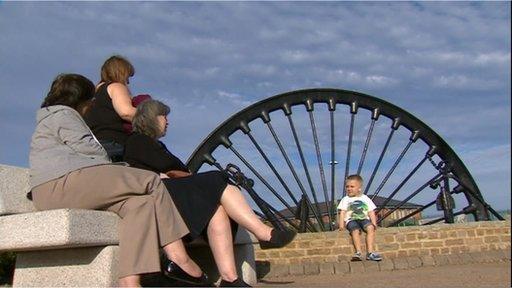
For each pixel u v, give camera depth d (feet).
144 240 12.68
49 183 13.25
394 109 44.57
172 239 13.32
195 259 17.22
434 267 28.66
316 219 43.09
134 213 12.85
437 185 41.16
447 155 43.60
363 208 31.42
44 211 12.66
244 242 17.69
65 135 13.56
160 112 16.20
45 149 13.58
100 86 17.52
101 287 13.06
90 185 13.03
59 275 13.74
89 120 17.01
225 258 14.25
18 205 14.30
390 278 22.72
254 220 14.40
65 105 14.35
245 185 18.49
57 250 13.84
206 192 14.29
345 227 31.73
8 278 26.30
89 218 12.73
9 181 14.21
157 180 13.44
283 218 39.55
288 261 32.19
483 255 32.19
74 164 13.25
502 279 20.81
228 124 42.91
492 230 35.65
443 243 34.22
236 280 14.10
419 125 44.39
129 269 12.44
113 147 16.61
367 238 30.89
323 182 43.70
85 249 13.47
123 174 13.16
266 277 26.00
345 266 27.63
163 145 16.65
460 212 43.75
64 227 12.30
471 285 18.92
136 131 16.11
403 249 33.40
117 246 13.33
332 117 44.29
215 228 14.35
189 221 13.94
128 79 17.88
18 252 14.48
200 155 41.98
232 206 14.48
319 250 32.24
